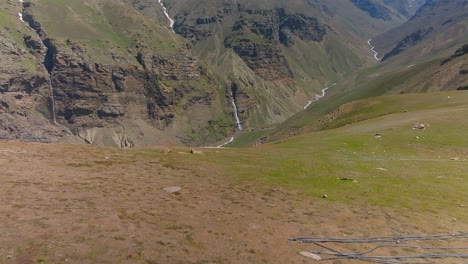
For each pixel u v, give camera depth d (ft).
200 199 88.79
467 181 123.44
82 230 63.62
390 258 68.44
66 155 118.52
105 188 88.74
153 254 58.54
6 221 63.98
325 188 109.50
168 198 86.84
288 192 102.83
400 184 118.62
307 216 85.25
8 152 112.68
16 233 59.98
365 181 119.55
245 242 67.72
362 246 72.23
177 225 71.26
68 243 58.54
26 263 51.72
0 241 57.06
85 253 56.18
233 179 111.04
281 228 76.38
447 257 71.10
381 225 83.66
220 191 97.40
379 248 72.02
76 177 95.40
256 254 63.52
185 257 59.06
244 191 99.66
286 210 87.86
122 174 103.45
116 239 61.82
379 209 94.38
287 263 61.77
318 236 74.33
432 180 124.16
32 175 92.38
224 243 66.08
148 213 75.51
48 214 68.90
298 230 76.38
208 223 74.38
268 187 105.81
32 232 60.90
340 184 114.11
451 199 105.91
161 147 152.05
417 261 68.44
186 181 103.19
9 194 77.00
